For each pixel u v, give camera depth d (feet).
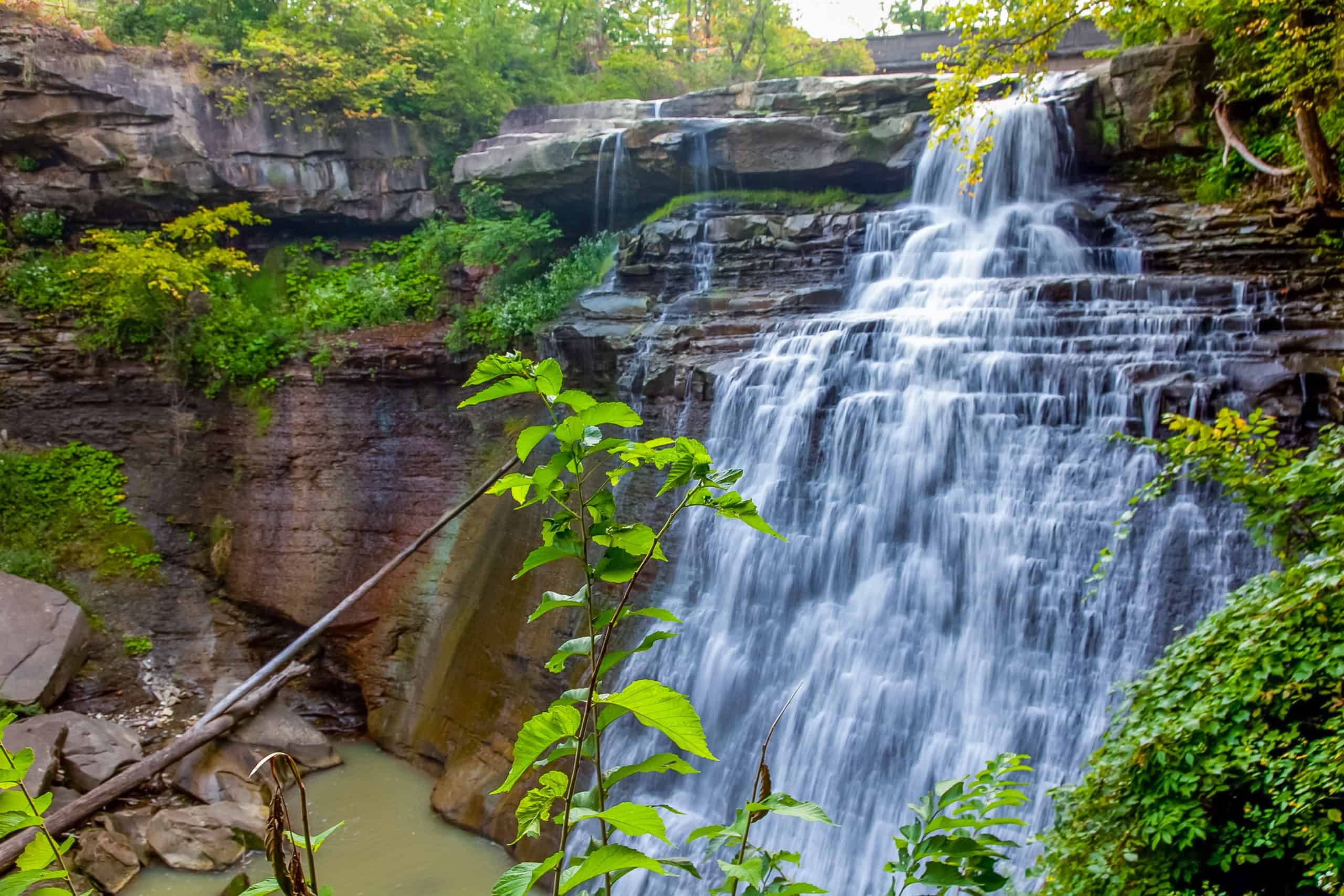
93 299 67.21
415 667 57.26
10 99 67.67
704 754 7.56
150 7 78.38
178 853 43.11
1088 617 36.81
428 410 63.77
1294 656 20.90
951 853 9.02
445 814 47.24
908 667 40.37
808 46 103.24
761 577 46.16
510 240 68.03
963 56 52.75
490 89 80.48
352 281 72.90
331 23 76.43
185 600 63.46
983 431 42.37
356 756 55.42
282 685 52.90
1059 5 49.49
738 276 61.62
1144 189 57.16
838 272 59.62
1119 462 38.58
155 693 57.31
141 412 67.36
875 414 45.42
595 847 7.60
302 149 74.28
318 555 63.16
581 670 47.91
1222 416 25.80
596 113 75.56
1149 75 56.49
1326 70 42.96
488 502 58.90
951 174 60.85
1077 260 53.21
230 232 71.00
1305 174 47.57
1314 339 39.14
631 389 56.29
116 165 70.08
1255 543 26.35
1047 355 42.24
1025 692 37.09
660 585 49.75
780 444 48.34
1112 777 22.29
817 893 8.13
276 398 66.13
